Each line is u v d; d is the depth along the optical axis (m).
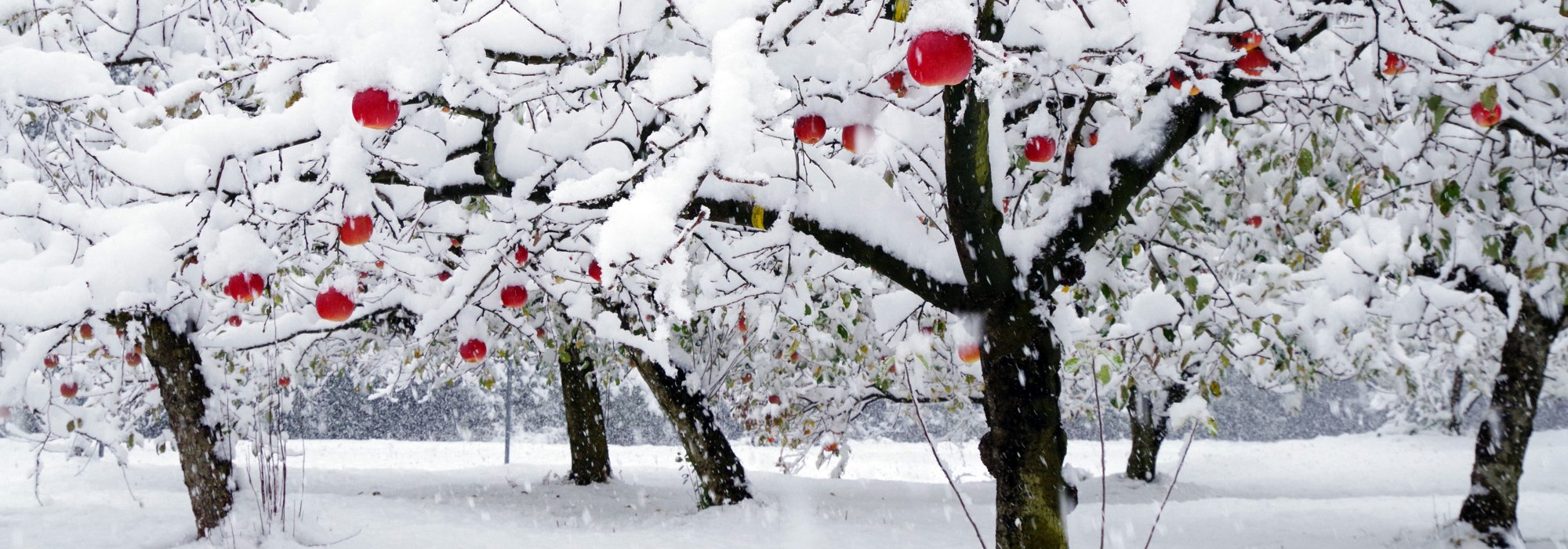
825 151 4.71
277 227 5.05
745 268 6.13
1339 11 3.86
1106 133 4.15
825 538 8.95
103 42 5.66
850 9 3.25
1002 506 3.90
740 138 2.54
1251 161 6.76
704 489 11.16
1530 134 4.73
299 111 3.99
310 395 13.78
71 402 9.88
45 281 4.77
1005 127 4.50
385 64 2.96
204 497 7.00
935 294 4.04
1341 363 10.79
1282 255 7.59
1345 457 23.89
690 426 10.98
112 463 16.50
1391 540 9.32
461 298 6.59
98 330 7.50
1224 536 9.63
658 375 10.93
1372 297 7.49
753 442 13.67
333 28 3.28
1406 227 6.03
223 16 5.96
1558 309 8.16
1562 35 4.10
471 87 3.36
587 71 3.79
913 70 2.43
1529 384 8.59
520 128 4.24
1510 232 6.14
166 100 4.28
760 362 10.90
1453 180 5.23
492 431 31.73
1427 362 17.58
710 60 3.08
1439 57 4.13
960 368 7.67
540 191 4.25
